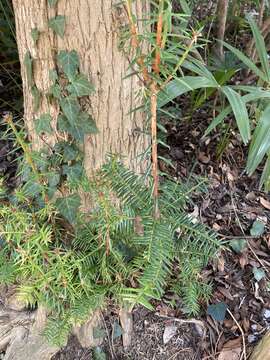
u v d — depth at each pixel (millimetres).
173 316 618
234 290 650
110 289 514
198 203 719
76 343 590
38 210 523
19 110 770
